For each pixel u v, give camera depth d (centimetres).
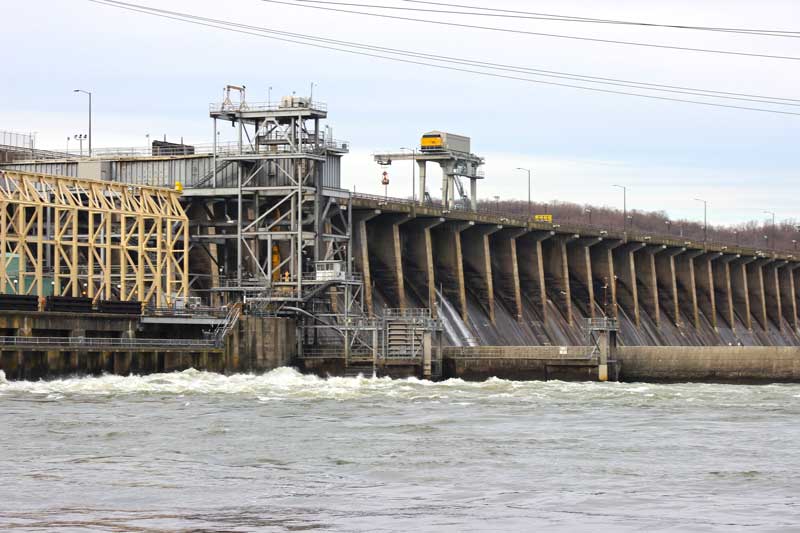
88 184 18725
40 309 16862
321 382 17462
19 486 8731
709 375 19562
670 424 12512
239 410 13425
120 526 7481
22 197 17688
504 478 9162
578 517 7750
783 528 7425
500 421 12675
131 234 19000
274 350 18950
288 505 8150
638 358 19662
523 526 7481
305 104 19750
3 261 17475
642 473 9406
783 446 10869
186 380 16712
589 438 11319
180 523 7581
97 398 14375
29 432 11319
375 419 12694
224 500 8312
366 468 9569
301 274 19375
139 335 18100
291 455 10162
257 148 19975
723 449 10662
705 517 7762
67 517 7738
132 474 9250
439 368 19312
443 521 7631
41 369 16162
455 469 9544
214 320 18462
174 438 11062
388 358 19050
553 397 15638
